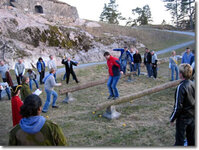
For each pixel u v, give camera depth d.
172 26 52.56
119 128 4.40
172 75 8.75
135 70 10.48
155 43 29.97
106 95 7.45
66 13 35.59
